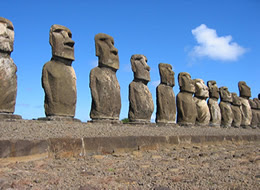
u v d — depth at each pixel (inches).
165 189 232.4
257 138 782.5
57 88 509.7
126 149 432.5
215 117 930.7
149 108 683.4
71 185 237.1
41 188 225.9
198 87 875.4
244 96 1112.8
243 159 401.4
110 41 615.5
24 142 315.6
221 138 659.4
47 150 339.6
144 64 695.1
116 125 554.3
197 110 868.6
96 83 586.9
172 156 420.2
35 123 428.1
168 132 573.9
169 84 764.0
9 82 457.1
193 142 578.6
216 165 347.6
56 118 497.7
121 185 244.5
